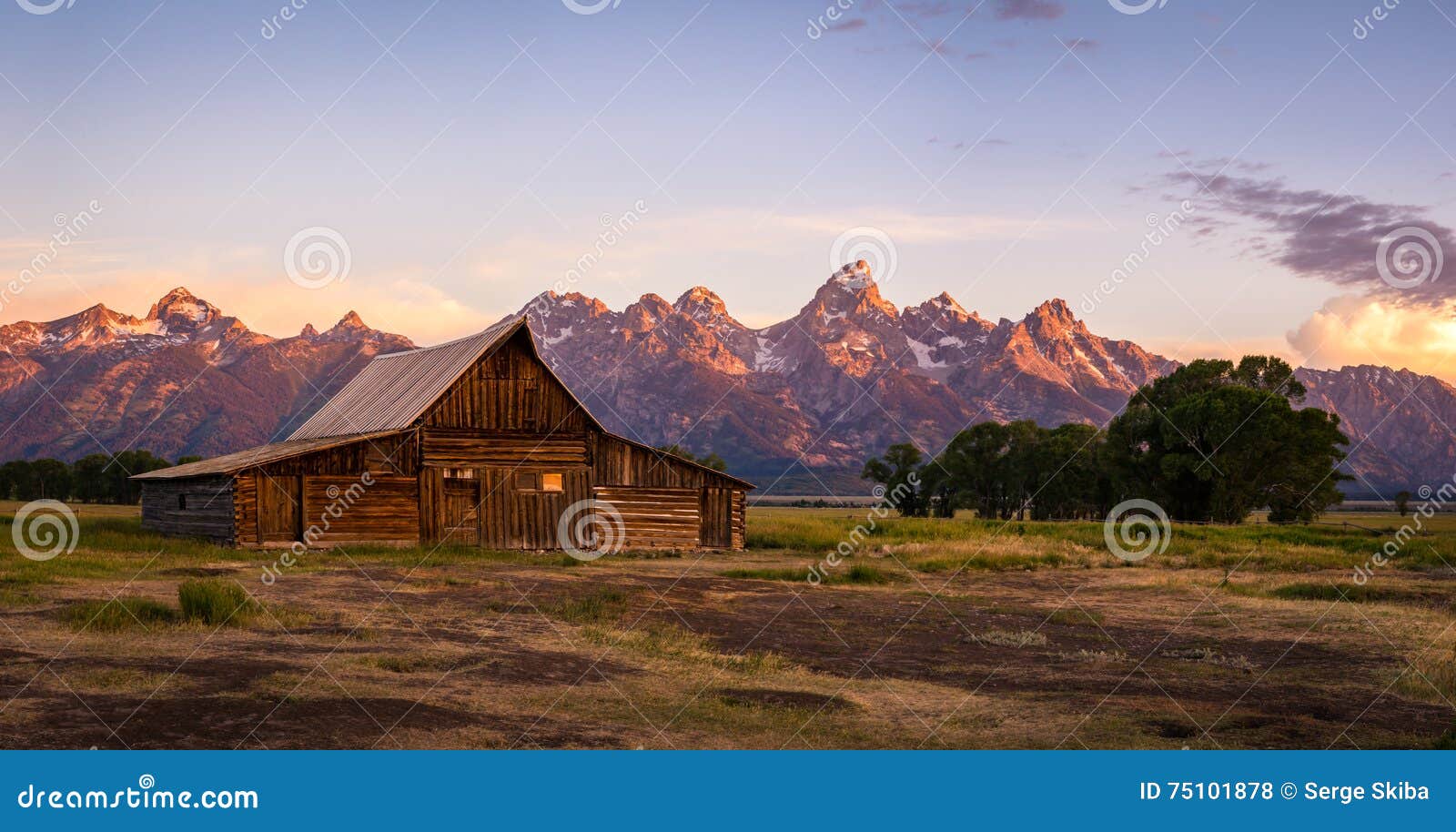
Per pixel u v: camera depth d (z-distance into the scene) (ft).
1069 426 393.50
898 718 42.75
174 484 145.28
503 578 92.79
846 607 81.56
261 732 35.19
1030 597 92.58
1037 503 389.39
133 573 84.84
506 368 140.36
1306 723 43.42
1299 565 126.72
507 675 47.39
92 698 38.19
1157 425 289.94
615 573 104.47
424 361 157.28
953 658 58.80
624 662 52.85
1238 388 275.18
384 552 121.80
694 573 106.93
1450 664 56.70
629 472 146.20
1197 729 41.96
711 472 150.00
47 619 56.34
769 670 52.34
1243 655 61.05
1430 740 40.73
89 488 458.91
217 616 57.72
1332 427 268.62
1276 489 272.10
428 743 35.24
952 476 412.36
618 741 37.06
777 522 206.39
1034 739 39.96
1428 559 132.87
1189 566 130.00
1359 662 58.90
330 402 177.47
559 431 142.61
